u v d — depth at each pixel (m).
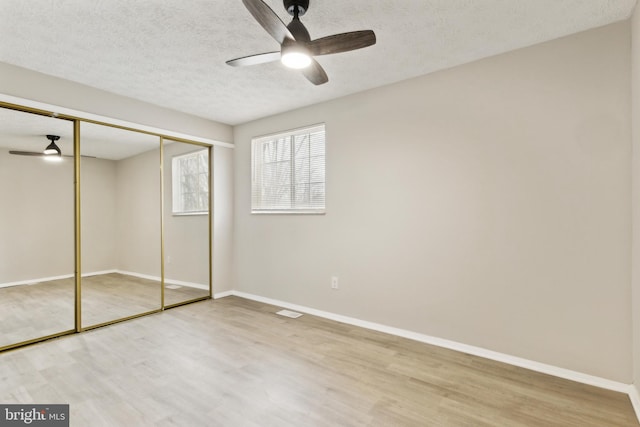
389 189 3.03
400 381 2.16
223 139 4.33
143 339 2.88
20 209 2.92
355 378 2.20
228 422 1.73
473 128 2.60
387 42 2.31
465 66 2.63
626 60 2.03
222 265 4.35
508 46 2.37
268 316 3.53
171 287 3.89
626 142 2.04
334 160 3.41
